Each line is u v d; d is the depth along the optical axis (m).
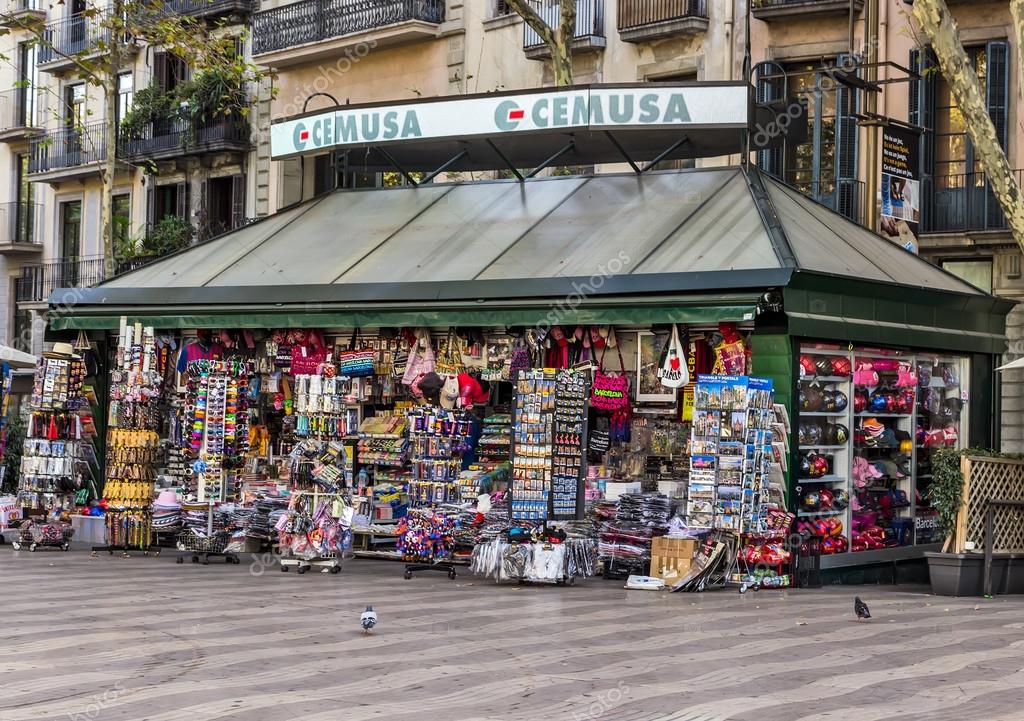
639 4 27.06
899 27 24.20
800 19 25.31
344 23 31.61
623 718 7.89
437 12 30.47
